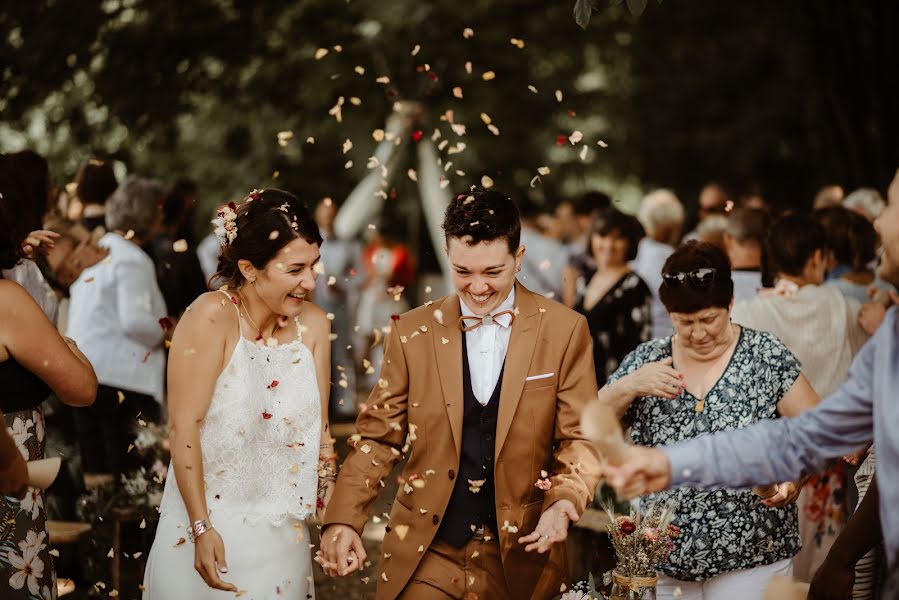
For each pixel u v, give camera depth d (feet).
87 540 16.94
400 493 11.41
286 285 10.61
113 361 18.38
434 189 47.52
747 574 11.30
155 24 30.37
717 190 27.68
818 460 8.40
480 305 10.88
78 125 30.04
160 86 30.14
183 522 10.77
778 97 56.80
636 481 8.18
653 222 25.04
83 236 18.21
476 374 11.12
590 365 11.17
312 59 37.50
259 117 43.83
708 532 11.22
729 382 11.35
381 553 11.39
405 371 11.27
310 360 11.10
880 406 7.91
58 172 29.63
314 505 11.11
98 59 29.68
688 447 8.34
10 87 26.76
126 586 17.16
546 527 10.44
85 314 18.60
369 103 44.16
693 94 59.16
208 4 31.07
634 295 19.89
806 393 11.35
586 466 10.75
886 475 7.88
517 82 50.39
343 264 35.32
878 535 10.06
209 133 47.60
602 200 26.23
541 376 10.96
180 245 11.59
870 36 37.17
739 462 8.32
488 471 11.02
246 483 10.73
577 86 56.85
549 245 30.19
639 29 56.08
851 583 10.18
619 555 11.16
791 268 15.38
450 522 11.10
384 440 11.38
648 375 11.21
